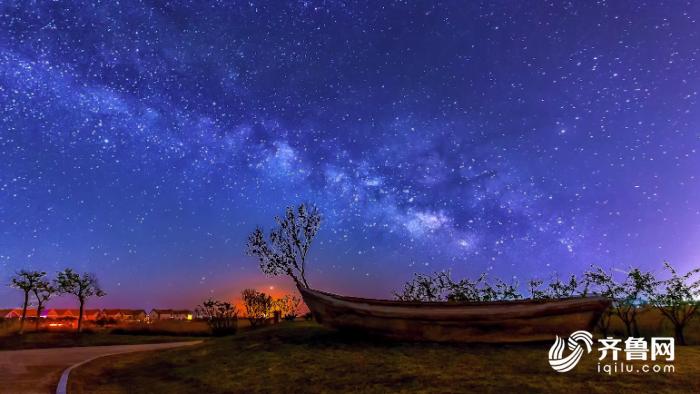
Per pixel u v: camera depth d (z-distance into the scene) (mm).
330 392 8234
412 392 7801
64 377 10594
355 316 12938
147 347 19703
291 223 17844
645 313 16078
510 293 17078
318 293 13891
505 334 11758
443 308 12477
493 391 7543
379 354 10984
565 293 15867
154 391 9617
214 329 27469
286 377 9562
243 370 10594
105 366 12875
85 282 27438
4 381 10273
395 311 12430
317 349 12000
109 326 33000
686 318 13656
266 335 14922
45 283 27188
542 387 7633
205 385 9688
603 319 15117
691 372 8367
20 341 22219
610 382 7812
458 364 9648
